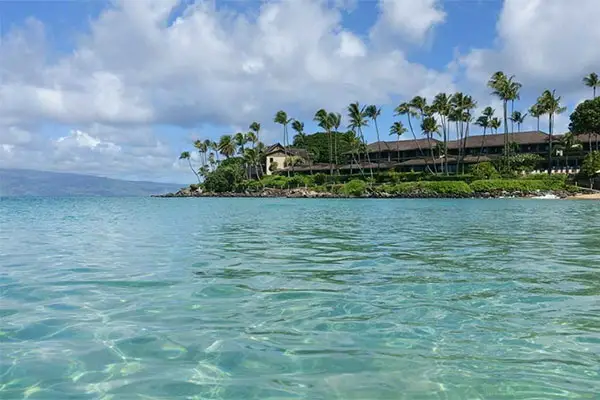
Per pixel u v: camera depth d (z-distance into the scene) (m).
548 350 5.58
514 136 99.31
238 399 4.43
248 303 7.76
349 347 5.73
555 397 4.43
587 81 86.19
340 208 43.78
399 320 6.79
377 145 111.81
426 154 103.38
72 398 4.44
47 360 5.34
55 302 7.86
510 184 72.38
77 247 15.11
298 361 5.31
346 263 11.59
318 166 114.62
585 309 7.27
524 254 12.95
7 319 6.88
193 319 6.86
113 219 29.94
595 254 12.91
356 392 4.55
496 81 82.56
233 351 5.61
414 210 38.56
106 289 8.81
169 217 31.67
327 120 101.00
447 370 5.04
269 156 123.31
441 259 12.12
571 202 54.41
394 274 10.15
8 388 4.63
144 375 4.95
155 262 11.88
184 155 137.38
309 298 8.06
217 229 21.88
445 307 7.46
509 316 6.94
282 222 26.30
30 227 23.50
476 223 24.41
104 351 5.61
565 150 83.81
